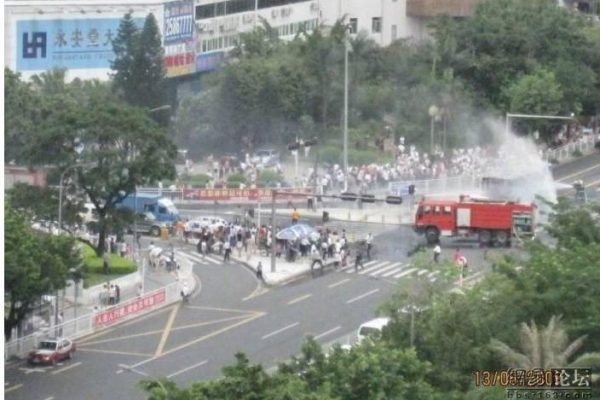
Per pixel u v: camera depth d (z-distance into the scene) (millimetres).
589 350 163000
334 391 142750
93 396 194750
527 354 156750
